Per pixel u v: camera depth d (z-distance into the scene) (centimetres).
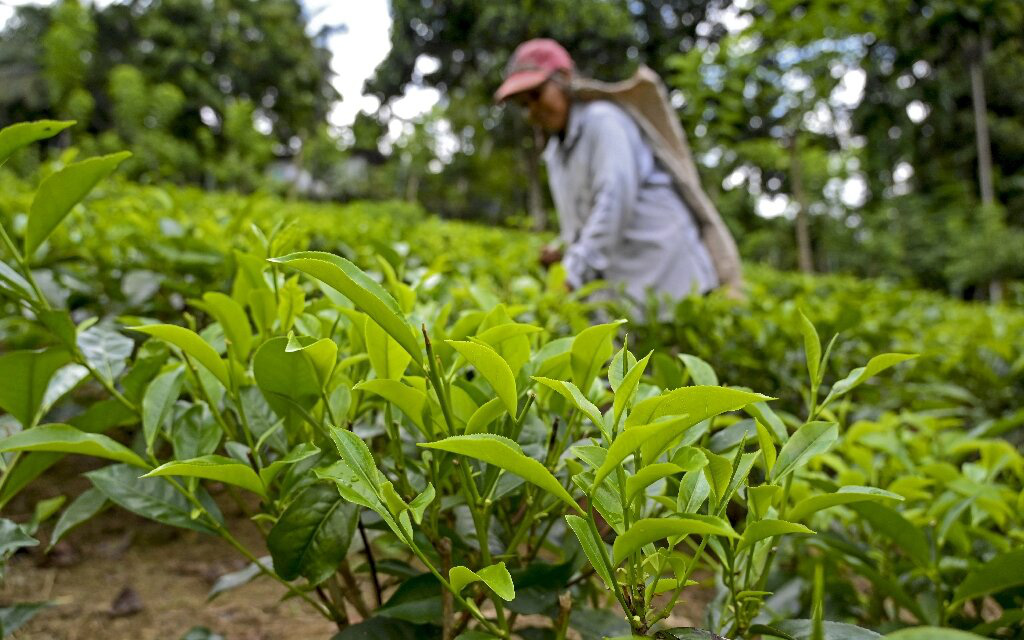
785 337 300
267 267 137
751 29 1005
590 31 1919
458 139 3094
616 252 404
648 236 404
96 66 2989
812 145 1980
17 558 243
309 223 362
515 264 390
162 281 231
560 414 121
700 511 111
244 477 100
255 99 3425
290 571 101
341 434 89
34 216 109
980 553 148
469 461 116
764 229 2548
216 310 123
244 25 3278
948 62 2152
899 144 2641
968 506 149
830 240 2594
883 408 295
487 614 173
